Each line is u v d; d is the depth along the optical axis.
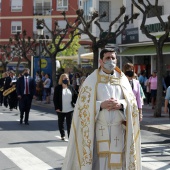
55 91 13.36
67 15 68.00
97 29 37.50
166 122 18.52
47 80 31.91
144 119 19.69
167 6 32.19
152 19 30.59
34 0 69.69
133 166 5.80
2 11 70.62
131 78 11.25
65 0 68.31
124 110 5.81
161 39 20.59
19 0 70.06
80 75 32.75
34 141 13.64
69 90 13.34
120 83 5.99
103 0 38.06
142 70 33.25
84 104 5.90
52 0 68.81
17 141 13.65
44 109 28.17
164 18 29.52
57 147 12.48
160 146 13.01
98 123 5.91
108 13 38.16
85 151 5.84
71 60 54.19
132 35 33.00
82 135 5.91
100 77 5.98
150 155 11.52
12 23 70.50
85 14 40.56
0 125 18.16
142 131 16.89
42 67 39.25
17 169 9.63
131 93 6.01
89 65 46.94
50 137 14.52
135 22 34.16
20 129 16.78
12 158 10.88
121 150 5.89
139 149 5.98
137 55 31.42
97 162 5.96
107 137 5.86
